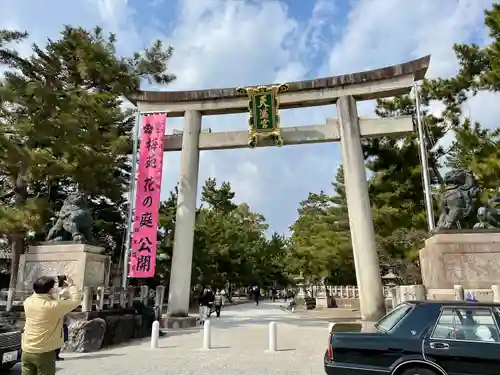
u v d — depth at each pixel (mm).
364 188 19781
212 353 11508
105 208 30922
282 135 21328
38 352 5250
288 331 16719
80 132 18203
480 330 5945
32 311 5387
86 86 24281
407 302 6777
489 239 14906
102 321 12805
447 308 6234
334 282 43500
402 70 20734
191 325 18906
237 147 21562
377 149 23812
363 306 18328
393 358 6008
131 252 19547
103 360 10492
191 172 21047
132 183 20656
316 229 35156
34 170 17594
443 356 5828
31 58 21812
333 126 21250
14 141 16047
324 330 16953
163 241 32938
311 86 21531
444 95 22844
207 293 24484
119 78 22531
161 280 33531
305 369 9211
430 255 15859
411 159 23281
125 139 21922
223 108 21828
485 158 18953
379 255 25328
